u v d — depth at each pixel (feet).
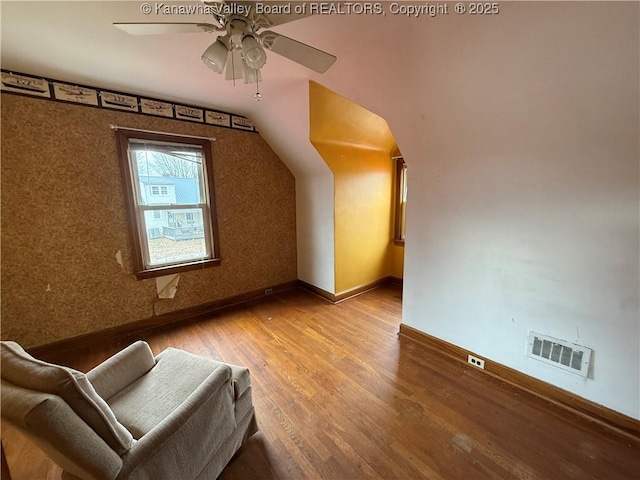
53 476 4.66
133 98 8.82
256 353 8.19
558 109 5.09
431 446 5.09
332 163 10.96
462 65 5.43
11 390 2.93
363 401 6.23
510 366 6.80
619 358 5.30
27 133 7.41
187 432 3.79
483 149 6.56
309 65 5.12
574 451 4.96
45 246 7.96
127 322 9.48
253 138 11.68
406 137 7.73
